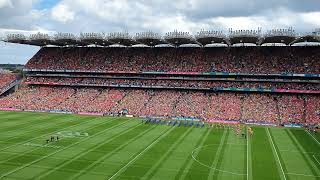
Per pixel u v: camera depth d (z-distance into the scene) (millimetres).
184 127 78750
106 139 65062
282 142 65312
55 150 56500
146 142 63188
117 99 103250
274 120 85250
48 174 44938
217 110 92062
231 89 99062
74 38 110250
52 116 92000
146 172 46500
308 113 86438
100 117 91812
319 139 68688
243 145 62188
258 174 46281
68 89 112062
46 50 126562
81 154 54469
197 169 48031
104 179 43562
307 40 97062
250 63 103562
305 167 49781
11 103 106125
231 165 50031
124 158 52688
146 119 88875
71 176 44375
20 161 50219
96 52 121062
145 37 103125
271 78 98750
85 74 114562
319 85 94750
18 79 119875
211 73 102812
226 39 99375
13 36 113250
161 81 106875
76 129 74312
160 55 114062
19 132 70000
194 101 97562
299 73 96188
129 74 110250
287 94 95500
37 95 110250
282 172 47312
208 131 74562
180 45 114875
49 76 117812
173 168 48312
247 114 88750
